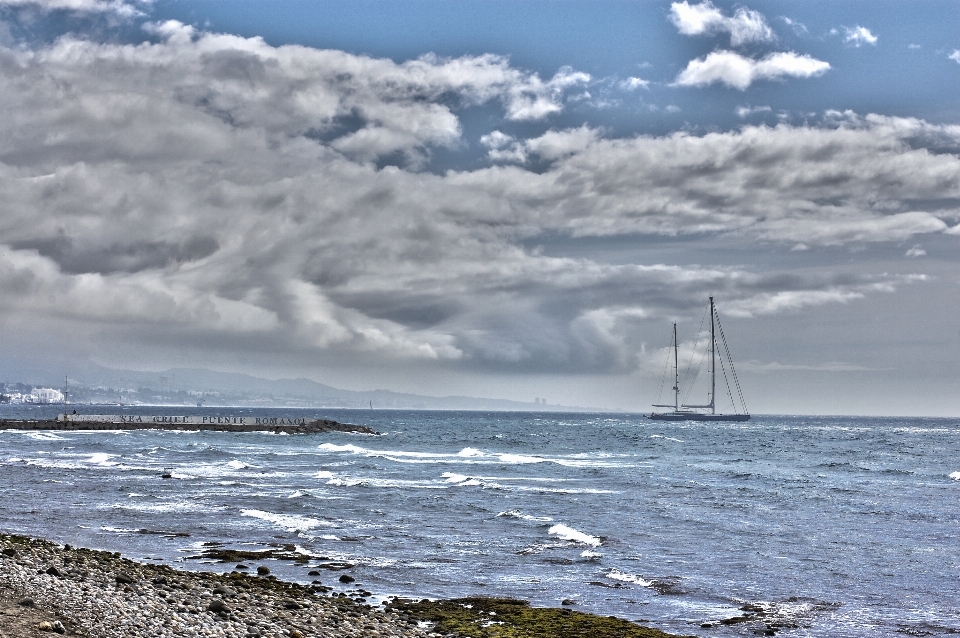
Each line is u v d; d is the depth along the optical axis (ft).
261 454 291.79
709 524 128.57
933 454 362.74
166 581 73.46
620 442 442.91
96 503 142.61
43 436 397.60
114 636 50.62
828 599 83.05
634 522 129.80
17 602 55.67
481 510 141.18
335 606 72.69
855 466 272.92
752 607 79.77
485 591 84.17
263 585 80.12
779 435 592.60
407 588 84.69
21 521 120.37
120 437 401.90
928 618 76.64
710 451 362.94
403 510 140.15
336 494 161.48
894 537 118.32
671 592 84.99
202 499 150.10
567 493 169.68
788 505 154.40
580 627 70.08
